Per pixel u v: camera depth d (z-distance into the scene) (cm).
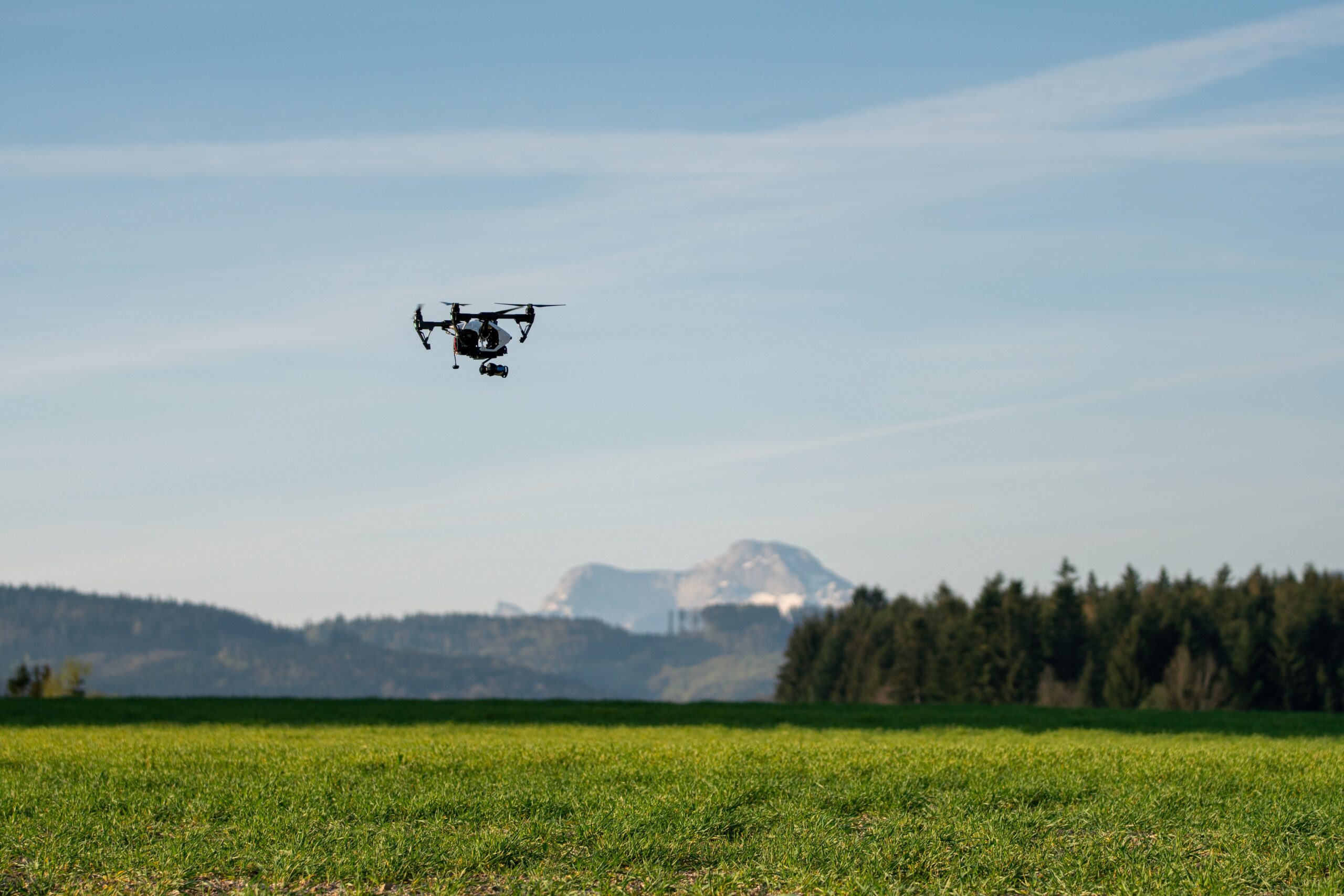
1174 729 4369
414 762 2589
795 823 1847
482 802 1980
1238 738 3831
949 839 1753
